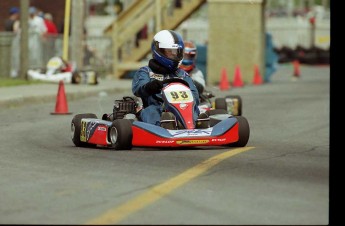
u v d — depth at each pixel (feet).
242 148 113.80
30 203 75.51
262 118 173.68
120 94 246.47
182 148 113.91
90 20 532.73
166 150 111.24
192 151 110.01
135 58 316.40
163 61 117.70
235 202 74.54
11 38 277.23
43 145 123.95
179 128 112.27
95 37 317.01
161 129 109.09
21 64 263.29
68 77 264.72
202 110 120.88
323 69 445.78
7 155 111.14
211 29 308.19
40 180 88.28
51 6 407.03
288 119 171.53
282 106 204.64
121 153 108.47
